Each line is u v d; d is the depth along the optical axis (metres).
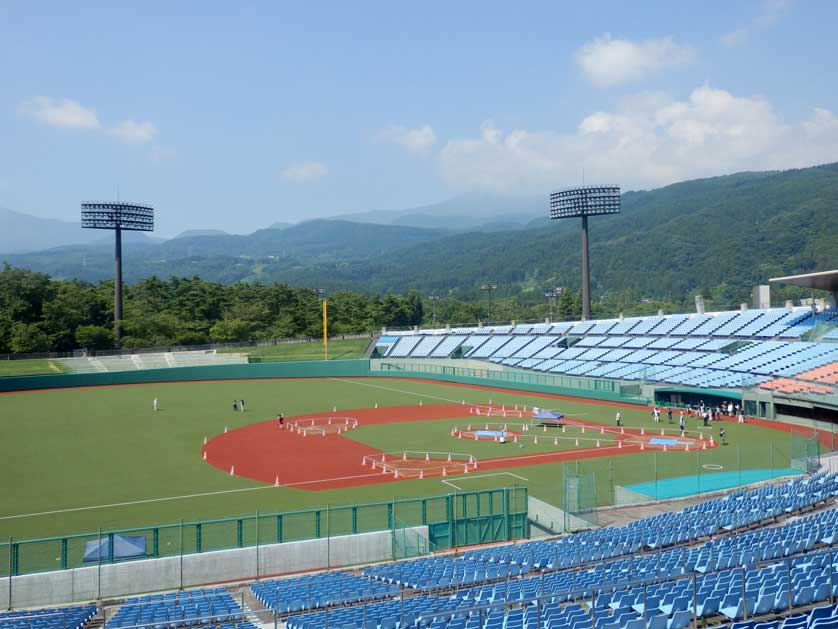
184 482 54.50
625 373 100.94
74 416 87.81
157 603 29.11
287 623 26.06
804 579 24.06
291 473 57.00
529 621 21.86
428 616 20.11
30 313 169.25
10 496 51.00
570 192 139.12
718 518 35.28
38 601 31.95
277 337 192.12
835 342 85.25
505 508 39.34
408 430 75.81
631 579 25.75
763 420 76.38
